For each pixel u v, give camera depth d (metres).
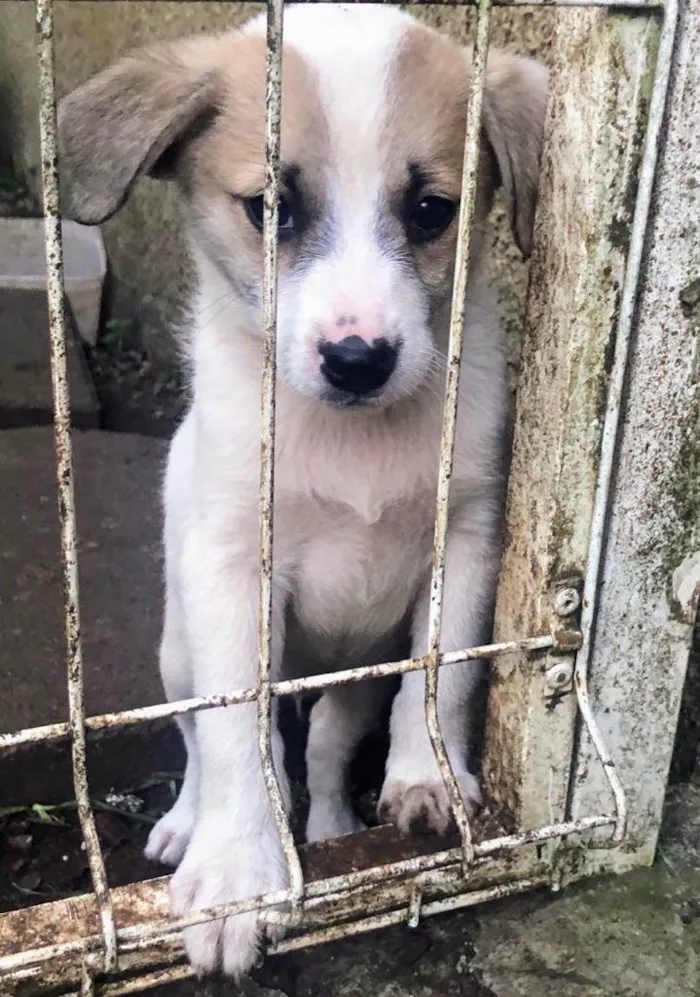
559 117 0.29
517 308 0.47
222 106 0.35
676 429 0.31
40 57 0.22
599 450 0.30
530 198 0.33
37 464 0.71
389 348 0.32
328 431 0.37
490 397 0.37
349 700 0.45
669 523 0.32
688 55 0.27
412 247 0.35
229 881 0.32
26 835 0.44
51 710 0.47
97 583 0.57
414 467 0.37
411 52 0.34
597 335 0.29
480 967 0.31
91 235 1.07
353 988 0.31
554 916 0.33
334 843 0.34
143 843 0.44
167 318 0.92
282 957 0.32
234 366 0.36
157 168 0.38
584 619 0.32
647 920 0.33
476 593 0.38
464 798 0.35
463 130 0.34
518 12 0.46
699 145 0.28
